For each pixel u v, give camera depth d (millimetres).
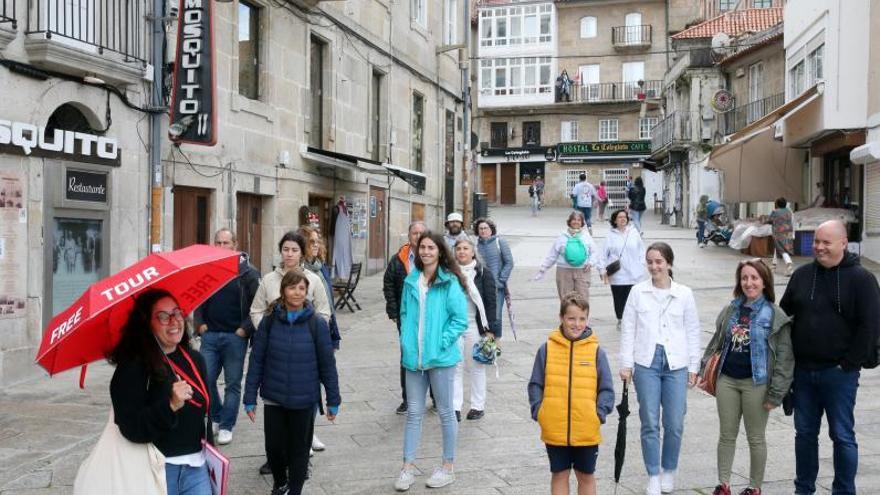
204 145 11461
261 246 14977
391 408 8297
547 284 18266
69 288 10078
